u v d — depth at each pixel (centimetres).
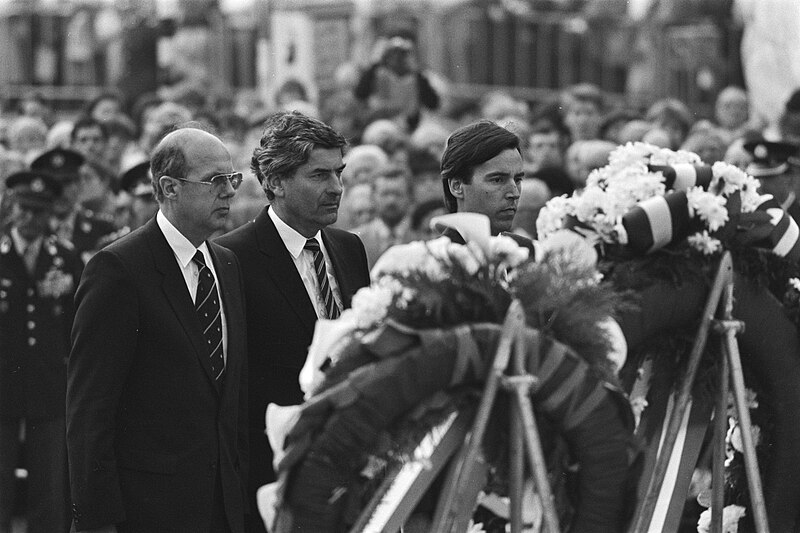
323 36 2359
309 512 690
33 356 1418
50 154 1527
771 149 1348
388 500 721
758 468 800
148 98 2209
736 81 2428
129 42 2483
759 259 770
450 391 691
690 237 752
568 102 2128
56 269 1436
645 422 776
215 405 867
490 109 2103
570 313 694
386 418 681
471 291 691
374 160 1675
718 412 758
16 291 1425
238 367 884
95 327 844
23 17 2502
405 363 677
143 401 853
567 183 1548
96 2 2506
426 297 682
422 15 2384
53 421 1420
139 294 852
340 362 692
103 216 1589
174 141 870
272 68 2380
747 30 2272
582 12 2469
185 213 868
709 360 769
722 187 775
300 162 927
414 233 1545
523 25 2423
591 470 702
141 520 848
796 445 793
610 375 702
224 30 2467
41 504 1416
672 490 777
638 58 2455
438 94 2169
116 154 1936
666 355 769
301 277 943
